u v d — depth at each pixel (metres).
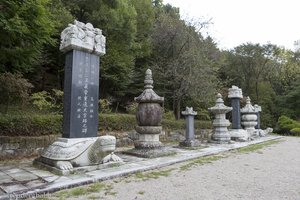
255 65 26.61
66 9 12.32
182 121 14.38
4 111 8.96
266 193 4.34
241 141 12.98
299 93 25.41
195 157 7.91
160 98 8.41
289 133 21.61
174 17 16.75
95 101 6.60
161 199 4.00
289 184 4.93
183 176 5.52
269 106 26.95
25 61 8.03
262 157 8.23
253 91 27.06
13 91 9.01
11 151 7.44
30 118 8.12
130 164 6.47
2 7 6.41
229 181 5.13
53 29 8.25
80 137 6.17
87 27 6.63
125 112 15.37
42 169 5.84
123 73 14.65
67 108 6.23
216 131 12.22
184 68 15.30
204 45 16.30
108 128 10.42
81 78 6.38
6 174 5.36
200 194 4.27
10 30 6.27
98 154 5.85
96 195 4.18
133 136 11.25
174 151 8.67
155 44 16.45
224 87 21.86
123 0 14.27
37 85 13.12
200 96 15.65
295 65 29.53
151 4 17.95
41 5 7.12
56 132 8.70
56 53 12.98
